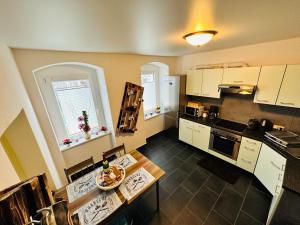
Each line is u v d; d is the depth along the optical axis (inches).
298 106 77.6
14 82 58.6
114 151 84.6
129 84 115.6
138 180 65.9
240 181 97.0
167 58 145.7
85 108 109.0
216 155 116.4
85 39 58.5
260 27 54.2
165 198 86.4
